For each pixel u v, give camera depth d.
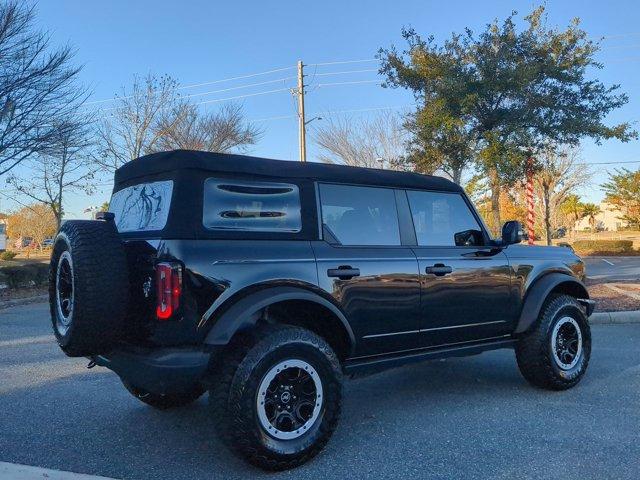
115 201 4.90
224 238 3.97
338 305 4.34
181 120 24.69
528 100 15.34
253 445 3.72
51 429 4.83
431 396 5.71
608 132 15.32
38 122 15.88
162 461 4.11
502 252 5.60
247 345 3.85
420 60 16.05
